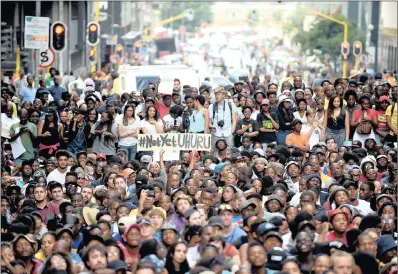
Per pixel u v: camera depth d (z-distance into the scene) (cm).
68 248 1902
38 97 3750
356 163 2816
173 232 1953
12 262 1912
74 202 2277
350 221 2056
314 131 3180
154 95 3506
